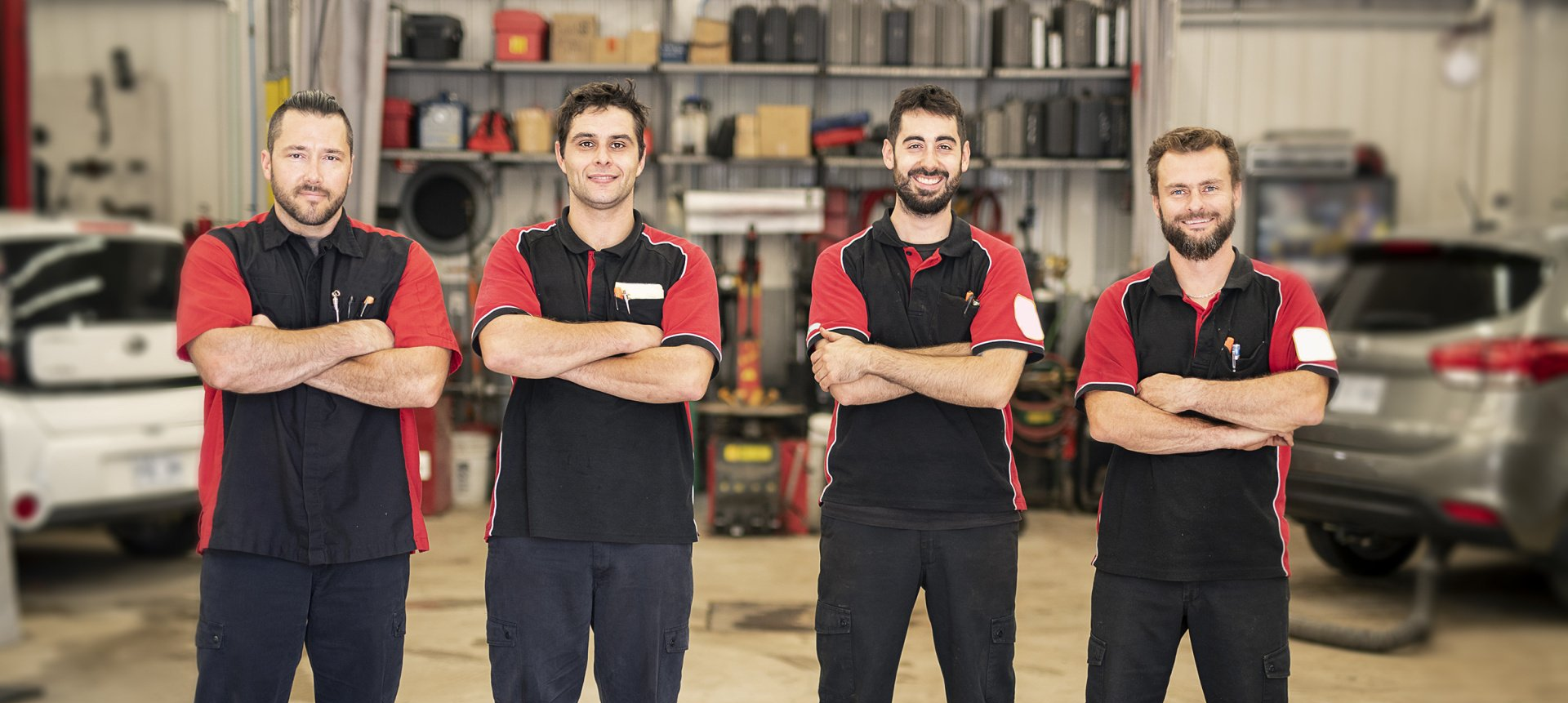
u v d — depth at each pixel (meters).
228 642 1.97
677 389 2.09
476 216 6.96
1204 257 2.04
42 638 2.68
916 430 2.15
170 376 2.79
